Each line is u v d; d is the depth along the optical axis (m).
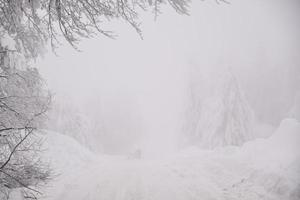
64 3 3.77
